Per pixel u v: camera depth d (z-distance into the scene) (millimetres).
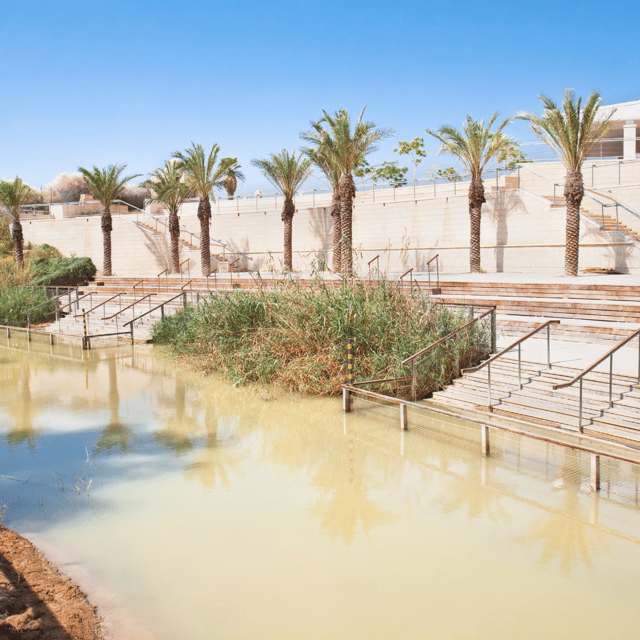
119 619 4676
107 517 6641
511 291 18172
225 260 36750
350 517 6602
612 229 23844
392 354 12047
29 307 26531
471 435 9328
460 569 5434
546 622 4609
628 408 8555
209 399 12219
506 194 26719
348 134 24312
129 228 39156
